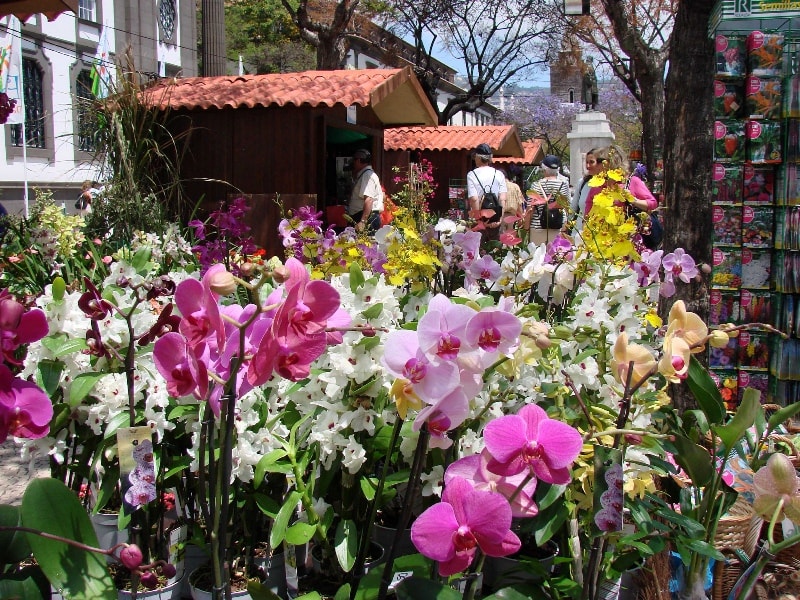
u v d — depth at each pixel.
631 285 3.10
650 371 1.75
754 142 4.63
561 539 2.21
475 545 1.39
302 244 3.65
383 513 2.61
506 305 1.88
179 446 2.48
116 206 6.72
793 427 3.63
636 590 2.46
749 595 1.86
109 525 2.48
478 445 2.26
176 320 1.63
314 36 16.95
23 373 2.18
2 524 1.62
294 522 2.37
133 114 7.45
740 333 4.77
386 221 5.25
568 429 1.47
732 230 4.76
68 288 2.63
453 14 23.47
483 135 17.91
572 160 16.36
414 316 3.12
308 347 1.42
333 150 11.18
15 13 6.28
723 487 2.43
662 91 13.39
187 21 23.33
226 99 8.24
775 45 4.55
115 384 2.20
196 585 2.36
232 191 8.41
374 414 2.19
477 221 4.44
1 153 15.80
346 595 1.89
